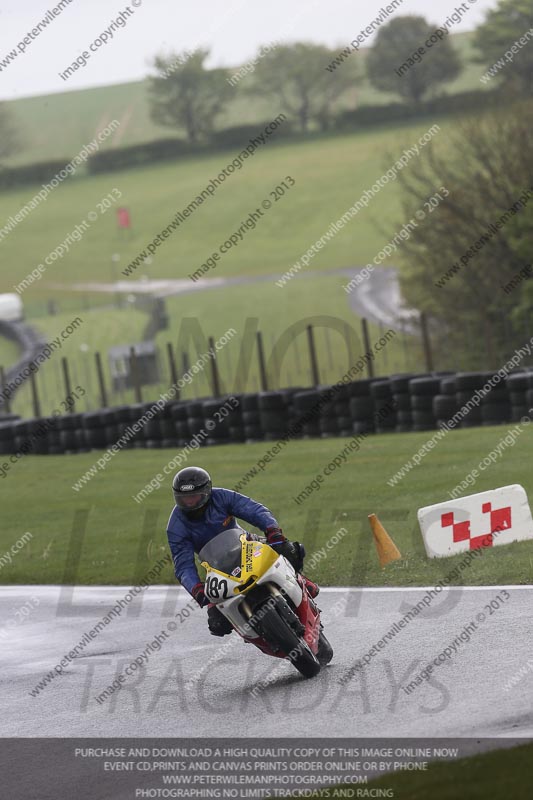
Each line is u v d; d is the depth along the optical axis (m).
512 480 52.50
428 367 91.31
